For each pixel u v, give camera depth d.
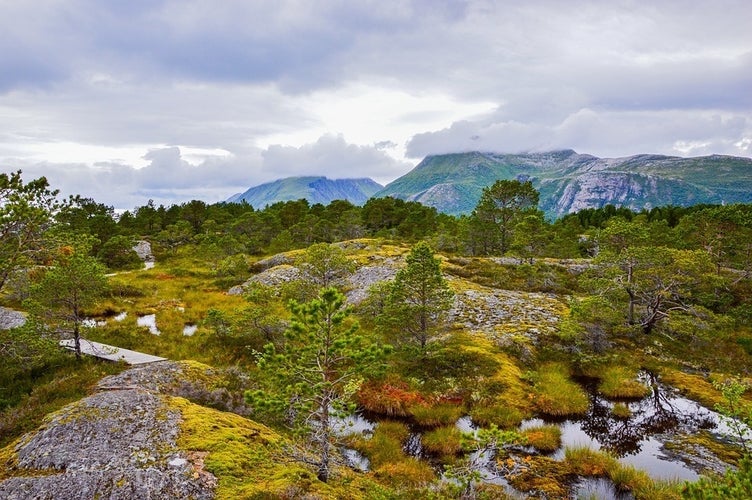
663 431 19.72
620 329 31.11
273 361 11.85
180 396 16.78
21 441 12.27
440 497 12.19
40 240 19.56
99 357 21.23
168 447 11.74
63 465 10.84
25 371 18.92
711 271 37.50
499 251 66.94
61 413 13.16
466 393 22.11
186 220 95.75
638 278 32.44
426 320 25.78
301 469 12.24
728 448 18.23
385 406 20.83
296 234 75.06
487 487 14.48
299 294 33.44
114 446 11.56
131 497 9.84
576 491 14.76
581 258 61.53
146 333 29.56
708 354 29.66
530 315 34.41
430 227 75.56
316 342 11.80
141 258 72.44
